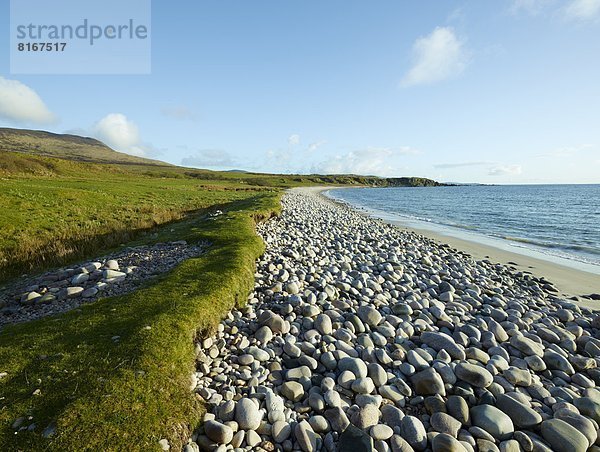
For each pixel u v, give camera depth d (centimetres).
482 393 483
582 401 471
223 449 360
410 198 8144
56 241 1287
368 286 930
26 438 314
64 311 648
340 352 561
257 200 2894
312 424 406
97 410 348
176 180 7594
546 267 1445
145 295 655
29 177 3838
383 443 383
